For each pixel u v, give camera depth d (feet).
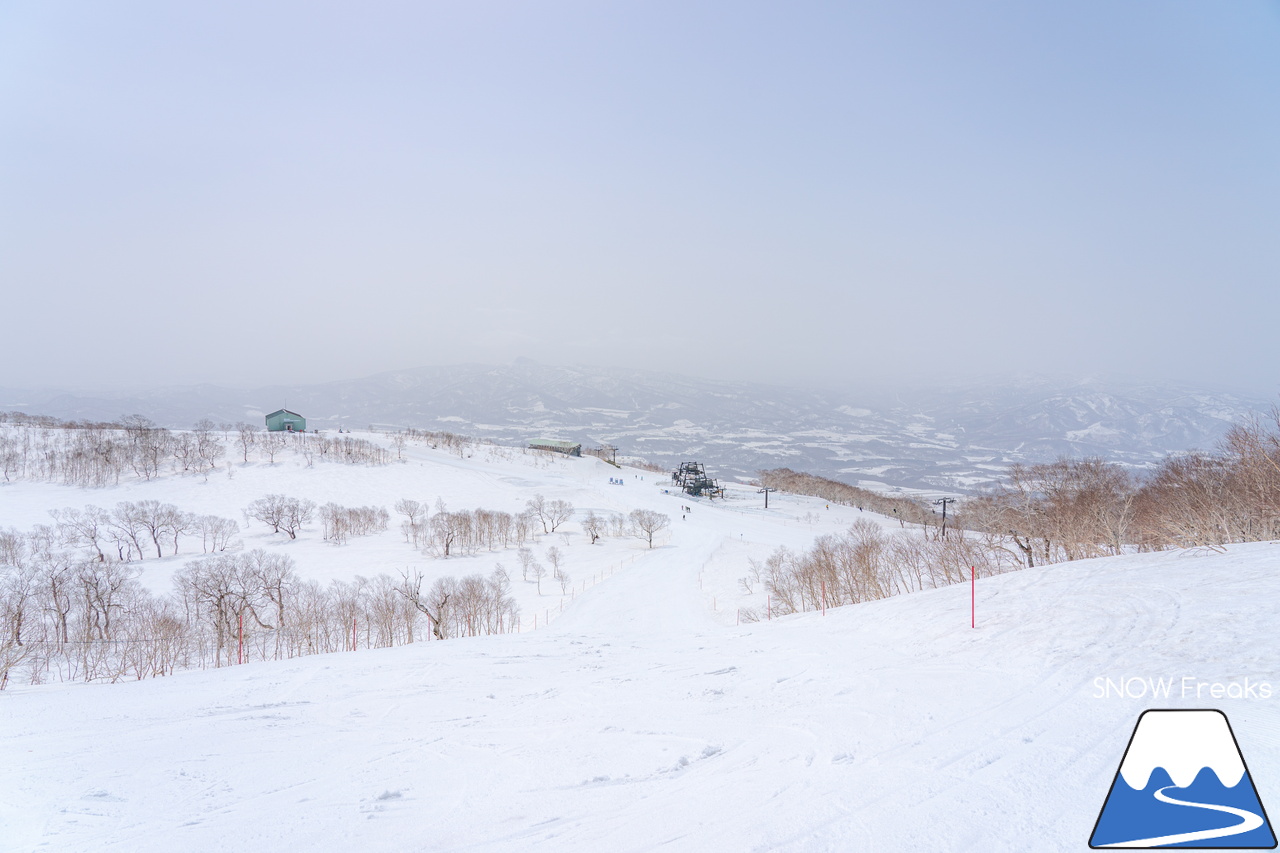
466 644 93.20
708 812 29.71
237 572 205.36
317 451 513.04
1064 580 78.07
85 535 307.37
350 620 167.02
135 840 29.07
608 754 39.27
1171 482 141.90
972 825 26.43
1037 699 41.42
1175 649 46.34
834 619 90.89
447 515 344.69
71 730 48.34
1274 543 80.33
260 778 37.11
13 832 30.17
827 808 28.99
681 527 401.49
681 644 84.84
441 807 32.24
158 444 471.21
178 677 73.56
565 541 364.79
